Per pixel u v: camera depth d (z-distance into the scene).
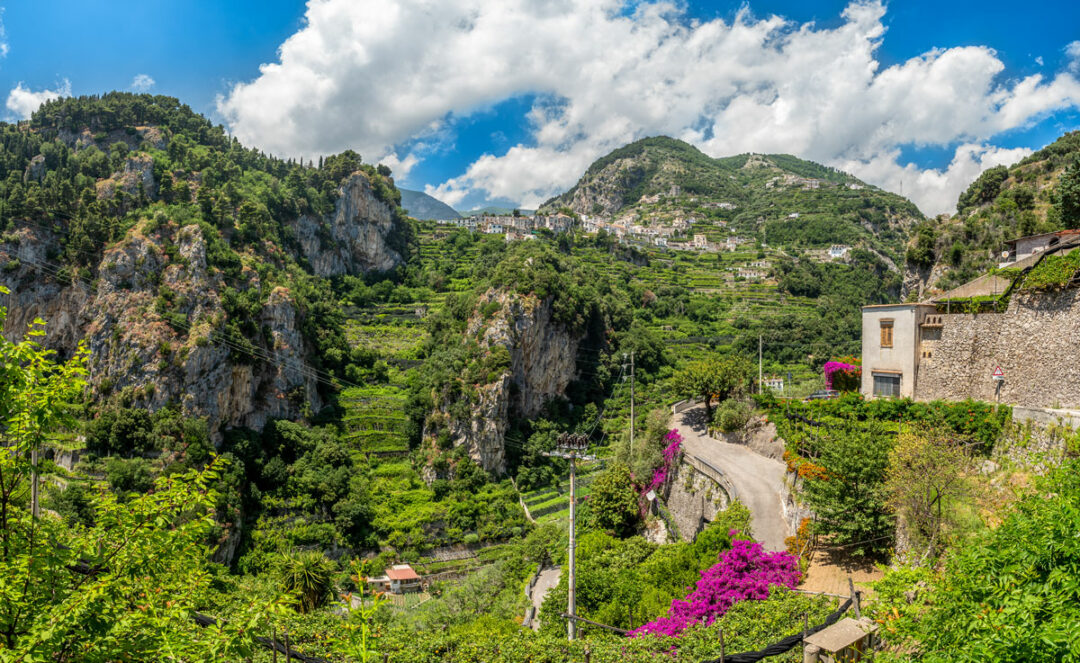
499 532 81.00
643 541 41.78
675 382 57.53
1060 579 10.88
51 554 9.65
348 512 78.56
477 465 92.25
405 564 74.06
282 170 155.75
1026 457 26.31
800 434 39.12
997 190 82.81
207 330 84.75
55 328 90.69
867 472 28.47
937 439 27.67
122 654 9.30
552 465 97.25
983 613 10.84
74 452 71.38
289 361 96.75
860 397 39.16
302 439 90.69
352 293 138.88
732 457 45.69
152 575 10.21
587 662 18.50
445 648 21.84
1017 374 31.77
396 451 95.25
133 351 81.19
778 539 32.94
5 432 10.12
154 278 87.56
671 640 21.20
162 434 76.75
